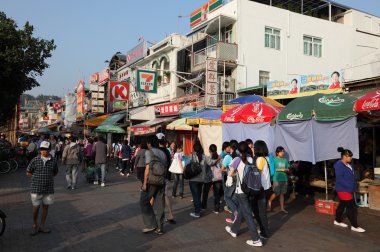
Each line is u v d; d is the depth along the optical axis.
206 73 19.78
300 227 7.52
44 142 6.87
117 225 7.49
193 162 8.39
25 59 17.38
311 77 15.58
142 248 5.93
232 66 22.27
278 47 23.91
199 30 24.89
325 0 26.06
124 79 35.84
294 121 9.34
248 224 6.18
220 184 8.87
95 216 8.33
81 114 46.03
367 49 27.52
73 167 12.95
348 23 27.20
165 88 28.20
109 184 14.34
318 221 8.09
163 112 24.14
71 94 57.19
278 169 9.09
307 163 12.31
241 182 6.25
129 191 12.38
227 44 21.94
